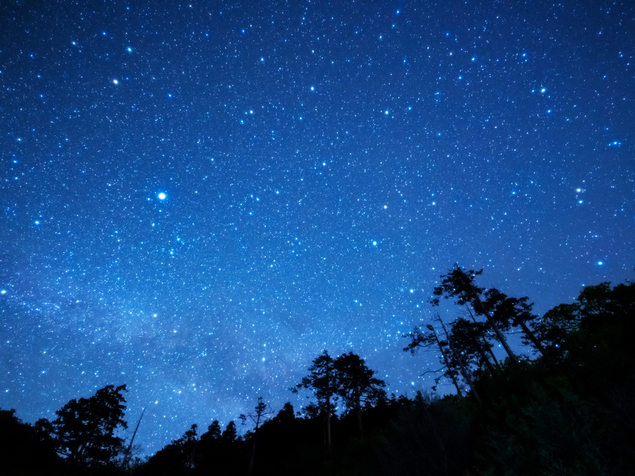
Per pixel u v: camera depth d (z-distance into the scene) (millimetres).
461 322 21531
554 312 19312
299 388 27766
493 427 7805
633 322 10555
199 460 35844
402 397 26953
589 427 5285
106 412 26922
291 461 24047
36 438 23922
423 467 7941
